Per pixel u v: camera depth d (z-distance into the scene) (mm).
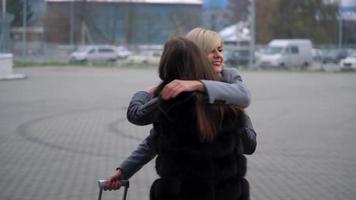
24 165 9984
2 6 35438
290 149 11992
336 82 36594
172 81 2990
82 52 60719
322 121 16938
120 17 80562
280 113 18969
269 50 57469
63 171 9523
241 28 78625
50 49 64750
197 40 3359
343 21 87188
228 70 3330
